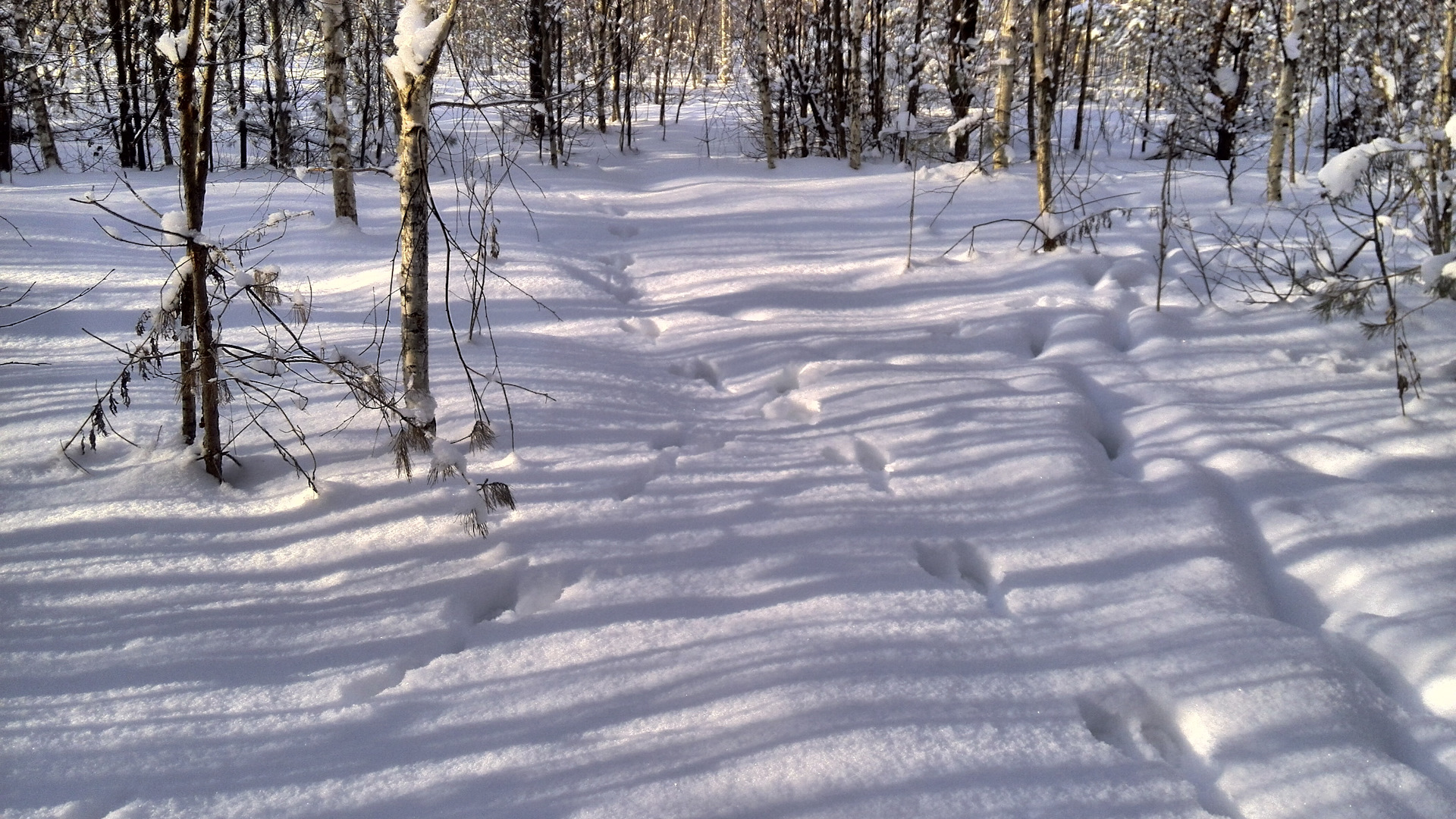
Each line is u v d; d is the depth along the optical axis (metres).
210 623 3.00
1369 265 6.43
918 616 3.14
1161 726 2.78
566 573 3.36
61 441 3.94
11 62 10.86
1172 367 5.26
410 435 3.57
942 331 5.87
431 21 3.62
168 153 12.46
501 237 7.90
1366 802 2.38
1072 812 2.37
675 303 6.56
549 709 2.69
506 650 2.94
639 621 3.09
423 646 2.99
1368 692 2.80
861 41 12.54
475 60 12.84
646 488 3.94
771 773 2.45
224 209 8.68
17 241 6.79
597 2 14.84
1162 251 5.97
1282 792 2.44
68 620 2.96
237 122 12.92
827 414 4.72
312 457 3.85
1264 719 2.66
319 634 3.00
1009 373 5.18
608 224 8.84
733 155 14.84
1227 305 6.09
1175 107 12.35
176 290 3.61
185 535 3.43
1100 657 2.96
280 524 3.53
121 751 2.49
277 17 10.91
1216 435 4.41
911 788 2.41
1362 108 10.27
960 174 10.66
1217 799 2.47
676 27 24.55
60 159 14.09
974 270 7.05
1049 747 2.57
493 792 2.40
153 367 4.39
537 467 4.03
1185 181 10.04
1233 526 3.71
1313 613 3.29
